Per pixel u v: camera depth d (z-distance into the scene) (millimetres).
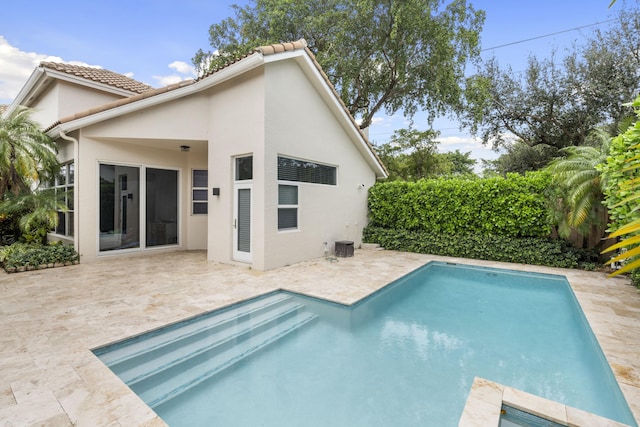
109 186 8969
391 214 11844
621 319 5000
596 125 14336
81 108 10930
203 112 8898
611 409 3191
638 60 13258
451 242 10320
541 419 2939
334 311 5773
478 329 5172
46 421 2605
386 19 15297
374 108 18688
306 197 9273
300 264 8758
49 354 3648
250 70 7844
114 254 9125
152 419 2660
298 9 16172
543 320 5562
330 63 15828
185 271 7719
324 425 2975
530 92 16391
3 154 7891
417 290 7297
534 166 17688
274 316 5391
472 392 3273
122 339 4090
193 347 4309
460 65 15562
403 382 3666
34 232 9125
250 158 8133
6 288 6148
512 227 9422
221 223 8664
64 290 6062
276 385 3592
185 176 10781
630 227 908
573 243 9086
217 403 3273
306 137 9086
